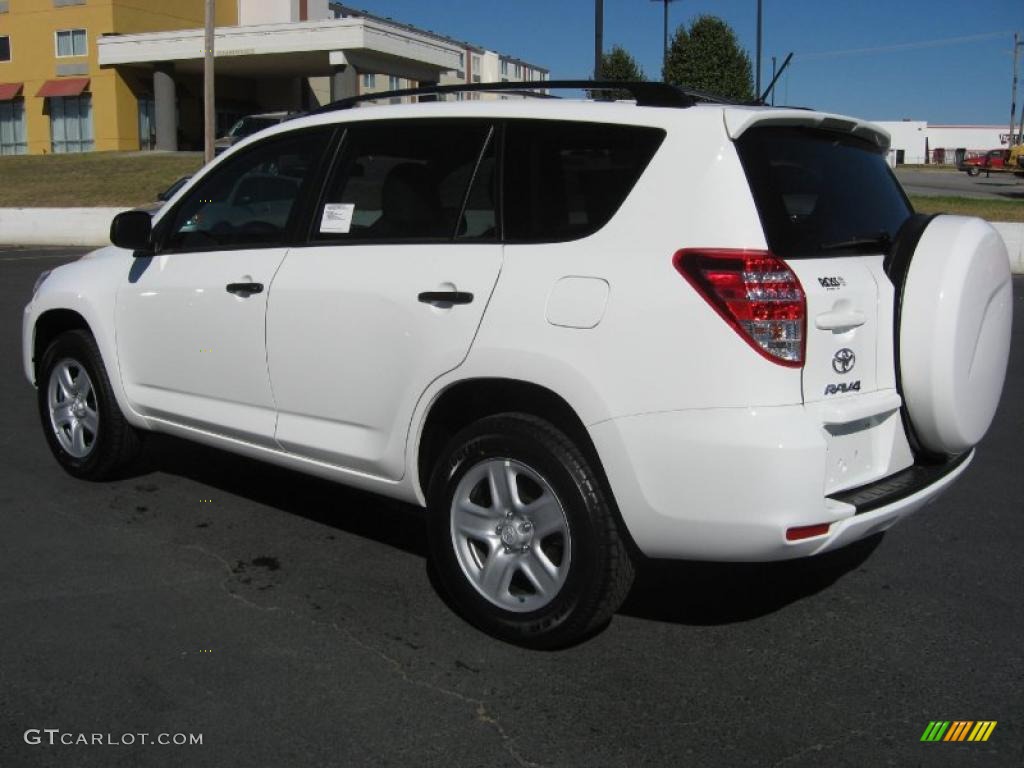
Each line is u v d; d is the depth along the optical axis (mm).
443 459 3711
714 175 3207
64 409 5430
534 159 3607
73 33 44344
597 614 3422
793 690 3348
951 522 5031
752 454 3039
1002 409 7594
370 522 4914
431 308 3674
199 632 3703
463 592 3699
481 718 3152
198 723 3104
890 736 3076
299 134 4406
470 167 3764
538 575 3512
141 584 4121
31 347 5566
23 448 6121
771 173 3305
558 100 3705
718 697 3297
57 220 24516
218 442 4660
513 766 2904
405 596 4051
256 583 4156
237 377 4434
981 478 5805
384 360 3830
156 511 5012
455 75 58438
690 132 3295
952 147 87125
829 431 3264
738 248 3115
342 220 4121
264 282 4266
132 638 3645
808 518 3094
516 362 3426
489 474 3600
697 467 3105
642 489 3205
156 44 41219
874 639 3729
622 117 3451
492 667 3477
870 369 3465
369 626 3777
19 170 34312
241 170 4621
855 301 3363
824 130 3674
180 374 4723
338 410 4039
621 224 3330
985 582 4270
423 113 3961
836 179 3633
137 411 5027
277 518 4945
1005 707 3250
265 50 38969
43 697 3236
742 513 3084
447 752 2969
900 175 53406
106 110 44219
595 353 3262
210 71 26219
